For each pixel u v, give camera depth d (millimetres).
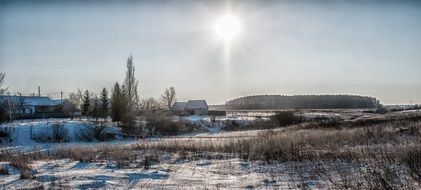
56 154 17938
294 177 12133
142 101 82062
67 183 10008
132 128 47844
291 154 16641
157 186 10242
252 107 172125
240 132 50156
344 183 10195
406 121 34062
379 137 23109
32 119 56500
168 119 53500
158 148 20922
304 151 17406
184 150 19906
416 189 9359
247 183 11141
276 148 18281
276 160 15938
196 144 23266
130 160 15367
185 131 53188
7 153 18078
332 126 38656
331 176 11820
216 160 16344
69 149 20016
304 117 60938
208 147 21234
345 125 37656
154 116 52438
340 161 14680
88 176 11156
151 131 48750
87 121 48906
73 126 44875
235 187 10492
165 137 44531
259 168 14148
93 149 20516
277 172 13133
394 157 13922
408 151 14141
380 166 12320
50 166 13141
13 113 52906
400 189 9391
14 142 39250
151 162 15328
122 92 51031
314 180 11477
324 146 19453
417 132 24641
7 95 58969
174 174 12398
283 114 61344
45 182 10156
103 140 43781
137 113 54844
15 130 42000
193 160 16312
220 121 62500
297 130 35281
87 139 43594
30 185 9609
